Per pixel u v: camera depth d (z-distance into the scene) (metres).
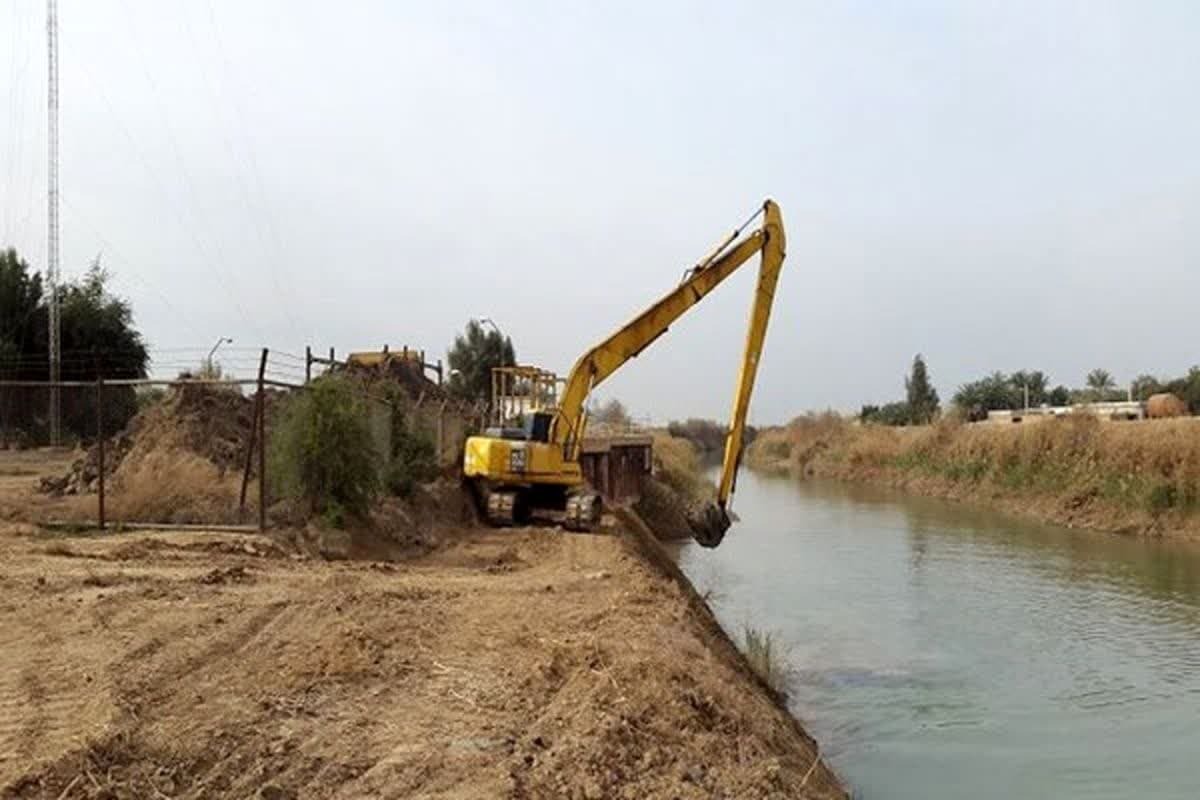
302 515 18.33
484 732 7.98
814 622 21.84
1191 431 37.78
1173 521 35.25
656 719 8.78
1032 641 20.12
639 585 15.49
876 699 16.27
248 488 19.27
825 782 10.09
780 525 41.06
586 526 22.81
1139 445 39.22
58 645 9.73
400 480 22.30
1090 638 20.34
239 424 22.80
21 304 44.59
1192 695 16.53
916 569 28.97
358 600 12.46
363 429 19.14
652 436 53.44
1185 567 28.45
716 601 24.25
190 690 8.53
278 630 10.78
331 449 18.53
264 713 8.07
